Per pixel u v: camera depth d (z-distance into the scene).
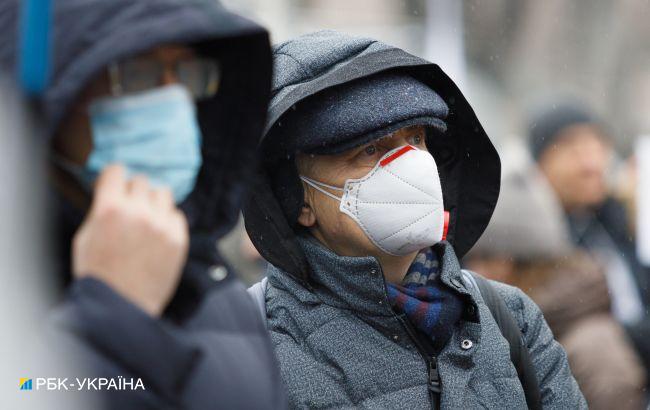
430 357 7.11
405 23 24.17
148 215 4.79
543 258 10.23
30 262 4.73
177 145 5.12
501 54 28.30
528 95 27.89
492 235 10.22
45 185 4.80
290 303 7.29
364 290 7.04
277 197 7.43
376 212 7.12
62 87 4.71
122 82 5.06
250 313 5.86
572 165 13.14
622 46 30.67
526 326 7.76
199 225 5.74
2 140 4.71
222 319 5.66
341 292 7.12
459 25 25.00
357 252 7.31
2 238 4.68
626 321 12.41
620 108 30.06
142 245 4.76
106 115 5.02
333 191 7.25
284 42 7.61
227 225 5.77
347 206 7.19
